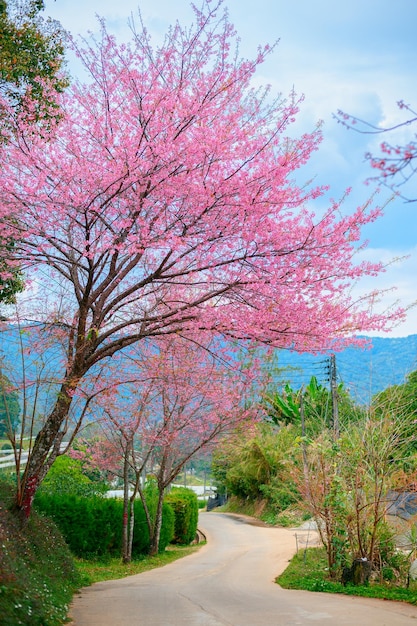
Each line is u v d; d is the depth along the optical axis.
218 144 10.95
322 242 11.20
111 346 12.49
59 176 10.95
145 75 11.66
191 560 19.78
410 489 13.38
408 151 3.98
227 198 11.04
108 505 20.55
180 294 16.03
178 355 16.67
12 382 12.90
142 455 21.78
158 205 11.59
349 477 13.66
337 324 11.76
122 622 8.32
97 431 20.17
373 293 12.05
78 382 12.23
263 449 34.78
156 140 11.48
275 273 11.37
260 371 15.98
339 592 11.90
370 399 14.16
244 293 11.93
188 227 11.52
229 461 38.62
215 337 13.53
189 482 90.62
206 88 11.58
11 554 9.15
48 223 11.42
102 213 11.55
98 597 11.18
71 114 11.91
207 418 19.98
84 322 12.19
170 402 19.77
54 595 9.45
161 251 13.45
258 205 10.98
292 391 28.05
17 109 13.30
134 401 18.58
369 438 13.41
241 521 35.09
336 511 13.56
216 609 9.56
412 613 9.20
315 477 14.14
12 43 13.88
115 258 12.34
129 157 10.79
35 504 18.56
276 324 11.77
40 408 14.19
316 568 14.65
